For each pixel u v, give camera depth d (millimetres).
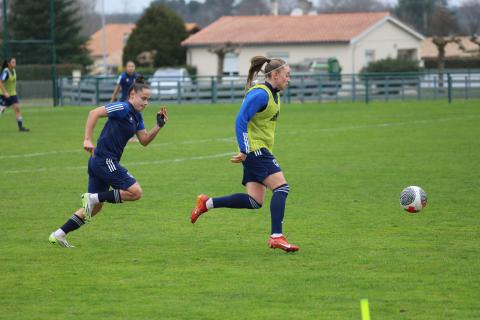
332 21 166750
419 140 56250
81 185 37781
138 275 20922
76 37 160750
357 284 19766
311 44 161750
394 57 165125
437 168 41781
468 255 22719
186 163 45656
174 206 31688
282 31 167000
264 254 23234
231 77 110250
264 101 22891
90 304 18375
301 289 19391
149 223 28234
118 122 23609
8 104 67312
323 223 27797
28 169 43688
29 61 108812
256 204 24062
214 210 30672
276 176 23422
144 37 179250
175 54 180250
